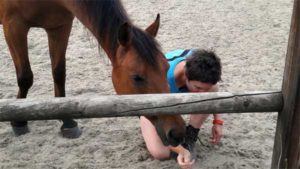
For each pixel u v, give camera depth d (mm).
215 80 2318
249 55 4434
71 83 3844
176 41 4758
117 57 2262
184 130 2156
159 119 2182
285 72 1712
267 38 4895
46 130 3182
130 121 3279
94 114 1663
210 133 3061
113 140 3023
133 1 6148
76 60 4320
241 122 3227
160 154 2648
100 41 2393
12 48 3000
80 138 3064
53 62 3164
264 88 3736
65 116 1668
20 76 3086
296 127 1730
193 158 2531
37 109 1642
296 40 1619
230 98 1699
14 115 1646
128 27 2148
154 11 5738
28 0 2717
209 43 4723
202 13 5684
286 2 6148
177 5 5992
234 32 5059
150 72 2121
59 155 2867
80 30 5121
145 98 1666
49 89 3752
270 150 2889
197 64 2305
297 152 1771
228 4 6047
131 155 2834
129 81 2178
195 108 1687
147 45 2150
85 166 2730
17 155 2877
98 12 2336
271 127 3170
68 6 2662
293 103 1694
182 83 2518
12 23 2871
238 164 2723
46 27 2957
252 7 5930
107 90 3727
